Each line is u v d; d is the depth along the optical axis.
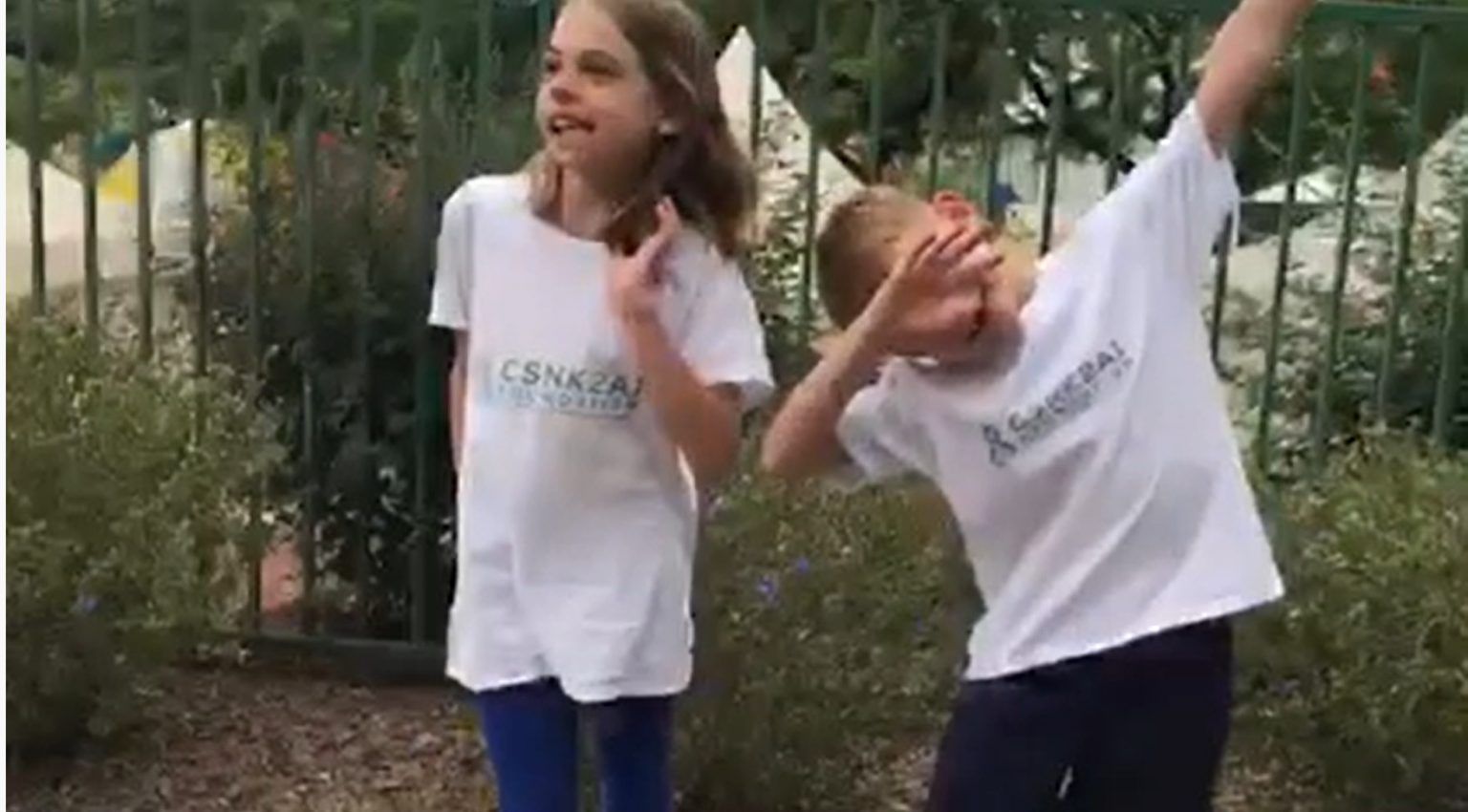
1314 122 5.63
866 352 2.89
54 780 4.45
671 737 3.50
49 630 4.30
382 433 5.03
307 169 4.90
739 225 3.18
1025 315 2.88
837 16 5.88
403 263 4.93
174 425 4.50
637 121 3.08
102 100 5.63
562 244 3.15
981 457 2.88
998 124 4.94
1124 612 2.82
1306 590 4.14
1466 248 4.94
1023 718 2.86
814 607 4.14
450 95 5.04
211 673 5.01
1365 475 4.42
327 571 5.14
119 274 5.95
